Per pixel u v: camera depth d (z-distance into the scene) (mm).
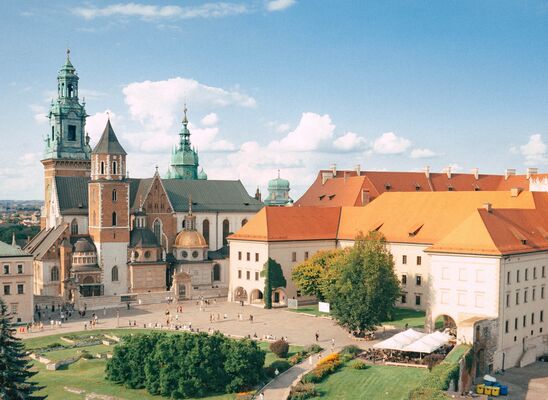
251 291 146250
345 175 180375
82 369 94875
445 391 75125
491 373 95625
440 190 189125
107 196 157625
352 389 80688
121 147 160125
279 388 83125
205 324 124375
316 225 151000
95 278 155875
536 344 107125
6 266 127750
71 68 194625
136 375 85875
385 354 94562
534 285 106812
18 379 64812
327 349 101375
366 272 105688
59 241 154375
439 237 127938
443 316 111500
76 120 194125
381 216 145375
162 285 162125
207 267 169625
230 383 83750
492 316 98250
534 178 172000
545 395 83812
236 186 194125
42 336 115750
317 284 132875
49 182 193750
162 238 173750
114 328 122875
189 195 182500
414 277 130875
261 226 145625
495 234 102938
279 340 100188
